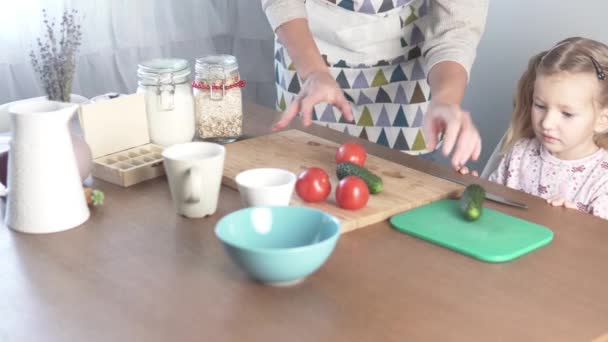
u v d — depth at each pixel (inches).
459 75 62.1
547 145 68.8
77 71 101.6
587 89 65.6
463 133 51.7
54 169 45.3
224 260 42.4
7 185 48.2
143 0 106.9
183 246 44.2
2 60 93.9
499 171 73.5
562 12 88.3
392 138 78.1
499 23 95.5
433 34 67.9
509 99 96.8
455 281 40.4
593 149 68.9
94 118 55.7
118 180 54.1
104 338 34.4
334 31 74.3
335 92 59.9
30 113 44.1
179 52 115.6
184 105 60.0
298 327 35.4
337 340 34.4
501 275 41.2
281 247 41.6
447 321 36.2
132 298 38.1
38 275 40.5
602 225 48.6
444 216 48.7
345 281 40.1
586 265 42.8
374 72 76.0
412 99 75.8
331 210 48.2
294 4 69.5
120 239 45.1
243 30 122.6
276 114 71.5
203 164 46.6
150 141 60.2
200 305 37.4
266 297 38.3
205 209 48.1
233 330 35.2
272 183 48.4
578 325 36.2
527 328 35.8
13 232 45.9
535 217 49.7
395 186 53.1
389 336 34.7
